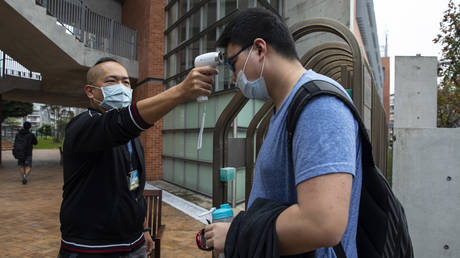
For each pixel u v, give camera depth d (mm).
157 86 8906
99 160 1428
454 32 7043
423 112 2658
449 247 2340
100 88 1632
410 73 2688
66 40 7367
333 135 632
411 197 2441
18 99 14445
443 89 8875
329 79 770
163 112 1076
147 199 2881
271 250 677
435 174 2389
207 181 6840
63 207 1432
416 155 2438
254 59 862
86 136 1218
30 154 8141
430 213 2393
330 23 1953
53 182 8336
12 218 4785
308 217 609
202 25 7293
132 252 1542
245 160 3027
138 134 1157
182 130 7996
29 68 8664
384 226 796
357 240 819
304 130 663
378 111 4027
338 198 597
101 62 1685
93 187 1414
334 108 665
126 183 1535
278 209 724
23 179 7969
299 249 664
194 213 5316
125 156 1576
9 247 3572
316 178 615
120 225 1454
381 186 808
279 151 780
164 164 9117
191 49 7699
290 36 884
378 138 4039
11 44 7207
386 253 789
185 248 3648
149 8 8852
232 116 2717
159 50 8953
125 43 9523
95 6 10719
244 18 891
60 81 10266
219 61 981
